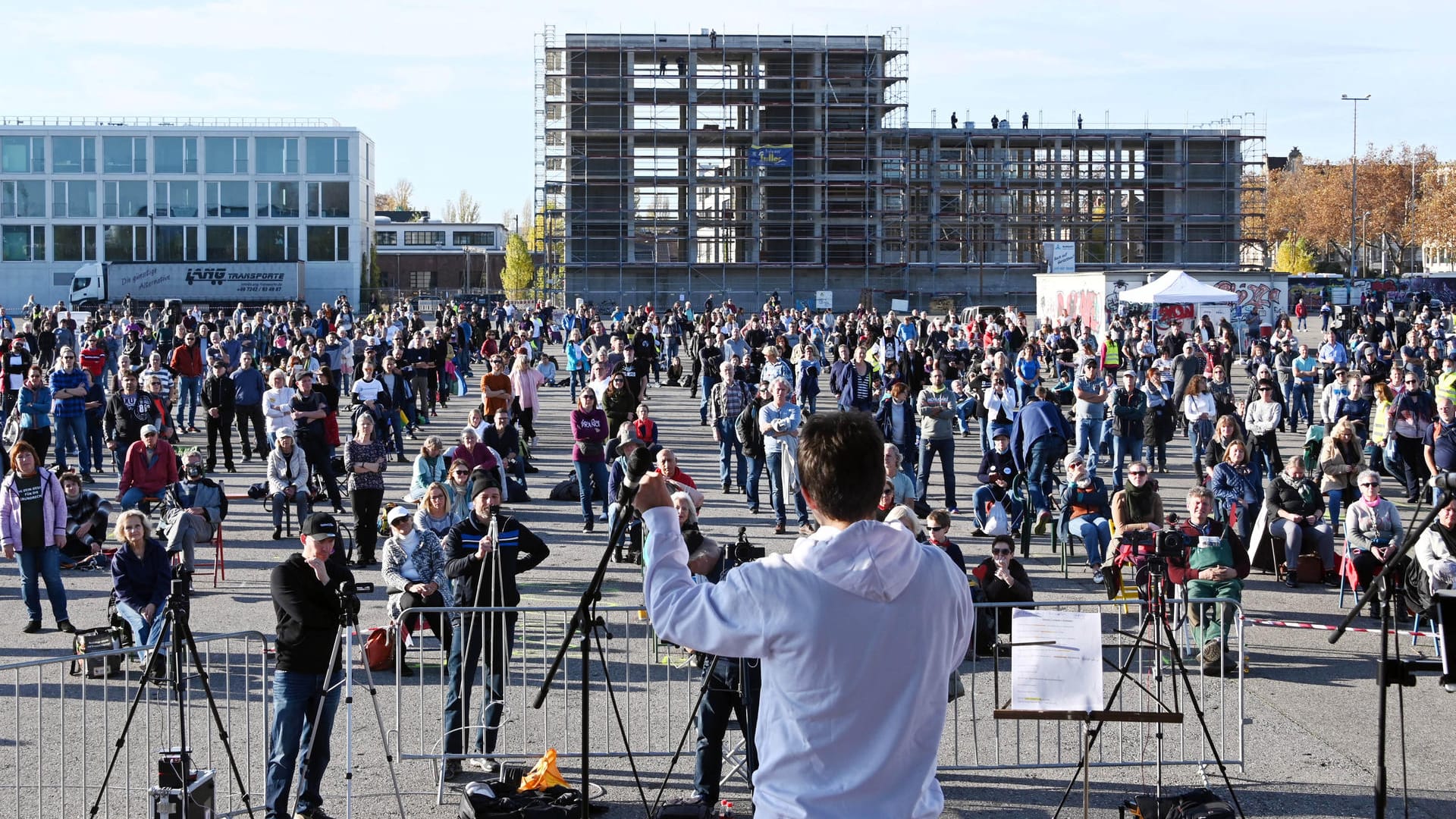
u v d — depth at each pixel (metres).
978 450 23.72
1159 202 80.38
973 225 78.12
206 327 36.81
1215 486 14.24
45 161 79.19
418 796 7.59
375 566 14.10
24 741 8.32
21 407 19.17
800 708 2.80
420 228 115.00
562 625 11.44
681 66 77.75
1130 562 11.83
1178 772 8.02
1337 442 15.98
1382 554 11.98
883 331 37.34
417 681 9.75
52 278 79.31
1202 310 42.97
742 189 77.69
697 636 2.88
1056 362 32.69
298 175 80.50
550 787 7.30
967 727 8.75
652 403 31.14
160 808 6.26
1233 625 10.51
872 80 77.81
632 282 76.94
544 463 21.81
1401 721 6.05
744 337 34.53
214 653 10.48
